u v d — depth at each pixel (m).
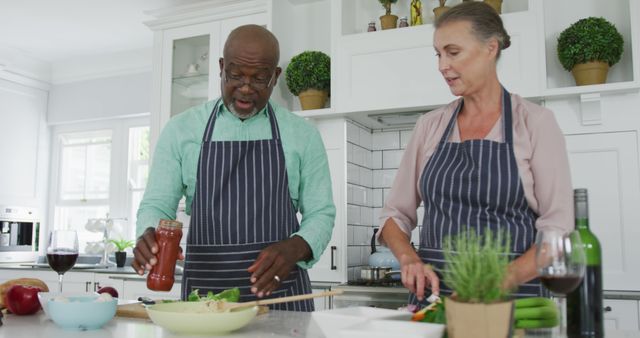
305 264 1.50
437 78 2.69
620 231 2.44
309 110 2.94
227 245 1.54
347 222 2.90
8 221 4.56
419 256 1.41
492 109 1.38
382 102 2.78
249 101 1.50
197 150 1.60
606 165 2.49
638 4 2.42
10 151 4.70
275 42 1.49
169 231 1.24
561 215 1.25
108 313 1.15
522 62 2.55
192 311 1.16
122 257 4.06
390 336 0.79
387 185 3.22
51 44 4.48
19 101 4.78
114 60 4.70
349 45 2.88
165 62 3.48
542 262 0.91
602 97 2.51
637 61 2.39
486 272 0.80
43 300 1.23
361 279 2.81
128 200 4.65
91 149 4.93
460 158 1.38
